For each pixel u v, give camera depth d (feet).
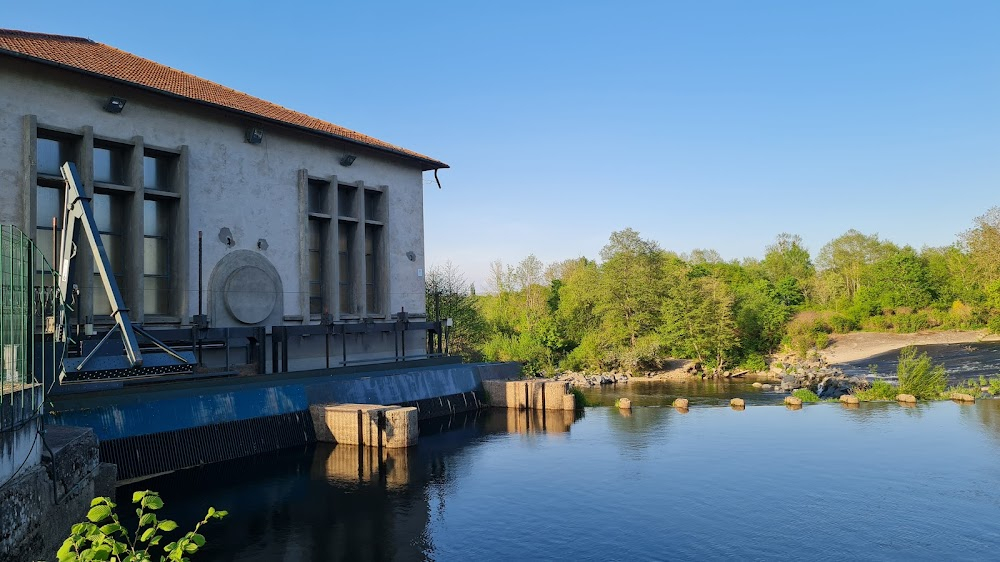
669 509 53.67
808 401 122.83
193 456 65.26
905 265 278.46
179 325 80.38
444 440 81.61
